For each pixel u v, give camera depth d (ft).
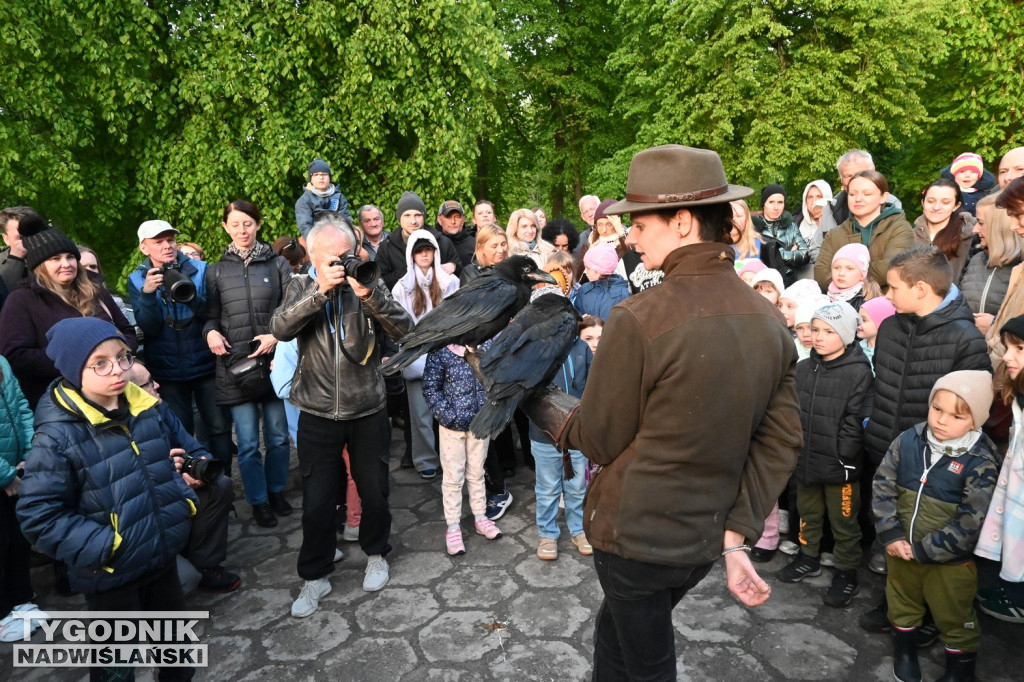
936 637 9.48
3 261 13.16
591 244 18.89
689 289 4.95
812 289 13.10
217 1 31.89
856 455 10.46
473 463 13.05
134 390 8.22
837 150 45.24
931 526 8.44
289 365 13.01
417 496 15.44
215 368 14.58
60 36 29.19
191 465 8.79
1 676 9.43
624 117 58.08
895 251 14.40
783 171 46.75
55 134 29.53
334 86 33.99
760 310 4.98
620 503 5.16
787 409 5.20
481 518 13.25
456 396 12.53
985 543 8.12
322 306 9.88
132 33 30.09
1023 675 8.79
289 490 16.30
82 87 29.99
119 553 7.53
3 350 11.16
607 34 63.67
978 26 43.86
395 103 34.04
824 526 11.92
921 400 9.80
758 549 12.10
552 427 5.94
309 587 10.89
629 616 5.41
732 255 5.17
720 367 4.71
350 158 35.06
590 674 9.05
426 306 15.51
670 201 5.04
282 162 31.86
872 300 12.26
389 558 12.48
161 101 31.32
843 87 46.57
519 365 6.10
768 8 45.96
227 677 9.16
